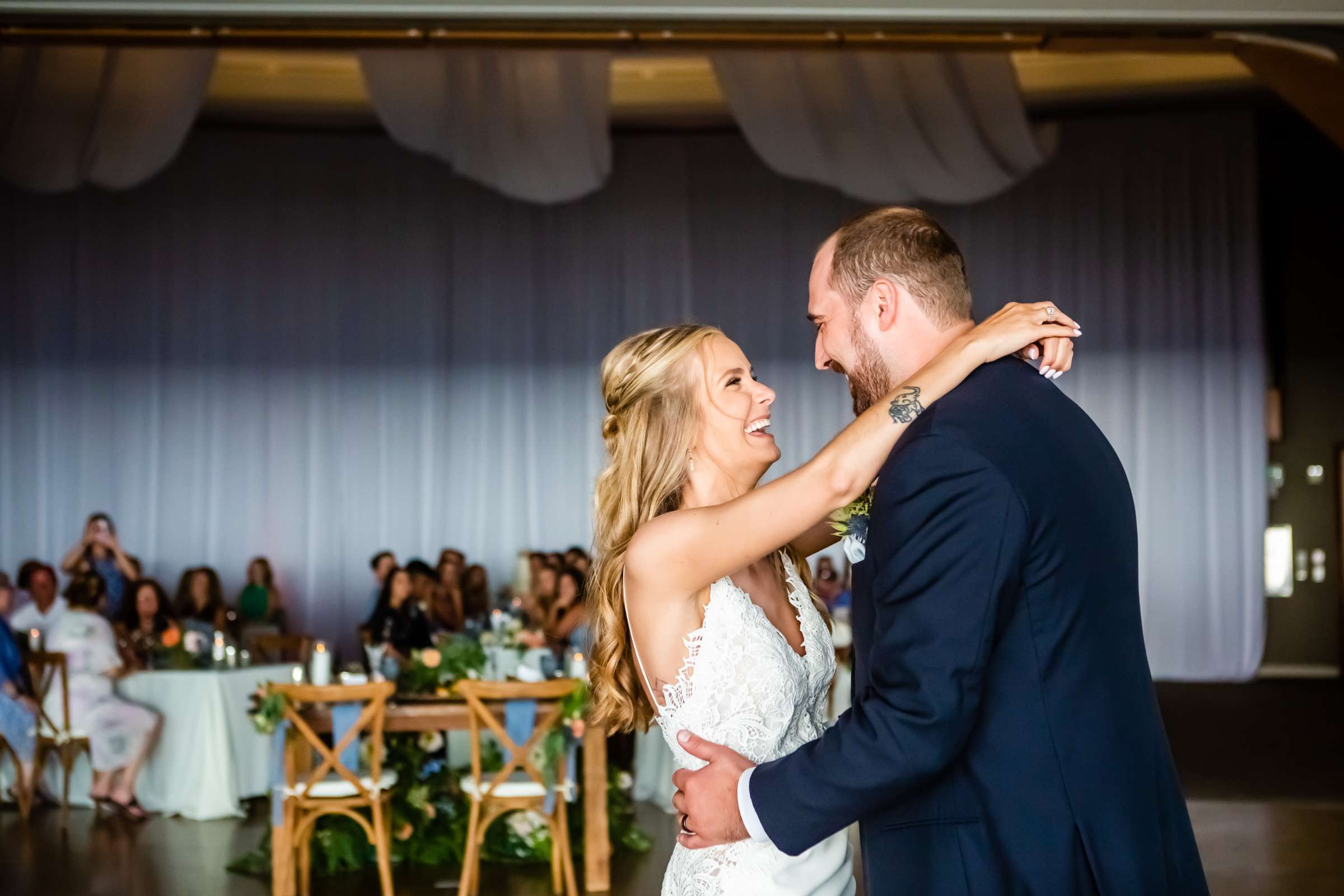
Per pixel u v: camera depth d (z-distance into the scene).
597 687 1.96
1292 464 11.83
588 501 11.57
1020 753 1.54
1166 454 11.48
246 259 11.44
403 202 11.59
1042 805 1.53
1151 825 1.56
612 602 1.94
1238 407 11.46
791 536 1.71
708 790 1.68
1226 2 5.59
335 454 11.48
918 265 1.74
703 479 1.97
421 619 7.28
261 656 7.46
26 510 11.20
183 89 7.91
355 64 10.91
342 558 11.44
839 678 6.54
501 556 11.54
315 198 11.52
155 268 11.37
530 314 11.62
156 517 11.30
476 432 11.59
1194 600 11.45
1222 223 11.41
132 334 11.34
